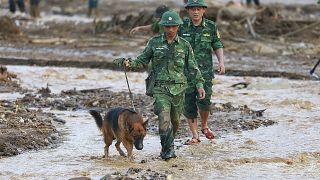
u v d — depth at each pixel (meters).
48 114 26.11
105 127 19.83
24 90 31.53
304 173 18.78
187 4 21.45
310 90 32.25
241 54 44.59
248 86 33.19
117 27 53.66
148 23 52.59
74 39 50.09
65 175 18.44
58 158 20.20
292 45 47.88
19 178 18.19
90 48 46.50
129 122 18.81
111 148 21.39
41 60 40.66
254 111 27.00
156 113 19.80
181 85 19.72
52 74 36.34
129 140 19.14
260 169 19.14
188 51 20.02
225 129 24.05
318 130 23.94
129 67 19.94
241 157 20.39
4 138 21.38
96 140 22.48
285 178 18.33
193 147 21.45
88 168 19.06
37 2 63.34
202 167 19.22
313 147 21.61
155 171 18.56
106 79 35.41
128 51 45.50
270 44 47.91
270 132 23.64
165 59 19.72
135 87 33.03
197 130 22.84
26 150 21.08
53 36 51.97
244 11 53.31
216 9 53.53
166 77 19.67
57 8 72.38
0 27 50.53
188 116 21.72
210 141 22.27
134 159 20.05
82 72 37.38
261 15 54.28
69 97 29.94
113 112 19.58
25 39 49.59
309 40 50.53
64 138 22.70
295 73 37.00
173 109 19.80
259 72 37.34
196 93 21.45
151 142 22.17
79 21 60.84
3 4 71.00
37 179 18.09
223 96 30.64
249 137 22.89
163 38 19.83
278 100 29.64
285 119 25.73
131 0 77.56
